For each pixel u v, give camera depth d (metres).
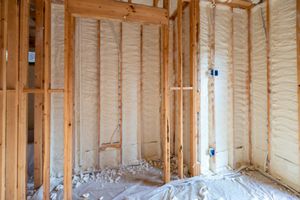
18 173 2.27
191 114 3.20
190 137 3.25
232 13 3.47
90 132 3.49
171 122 4.04
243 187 2.85
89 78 3.44
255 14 3.43
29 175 3.21
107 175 3.28
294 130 2.80
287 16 2.87
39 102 2.83
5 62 2.07
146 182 3.04
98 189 2.83
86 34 3.40
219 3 3.36
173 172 3.36
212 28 3.34
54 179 3.12
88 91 3.45
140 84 3.80
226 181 3.03
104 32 3.52
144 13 2.75
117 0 2.78
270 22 3.15
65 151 2.40
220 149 3.44
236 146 3.54
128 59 3.71
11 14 2.15
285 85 2.92
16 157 2.22
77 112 3.37
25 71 2.32
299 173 2.72
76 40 3.31
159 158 4.01
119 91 3.62
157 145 4.02
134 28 3.73
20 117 2.26
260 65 3.35
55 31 3.20
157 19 2.81
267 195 2.63
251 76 3.51
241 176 3.19
